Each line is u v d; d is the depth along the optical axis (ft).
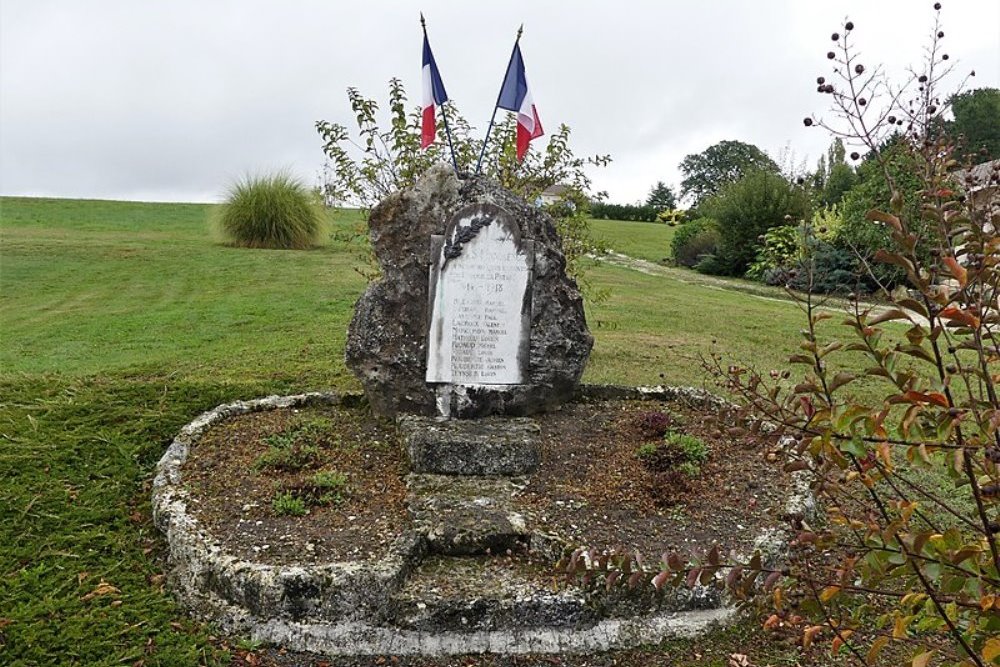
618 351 34.73
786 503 16.76
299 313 43.96
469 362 20.49
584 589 13.51
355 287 53.57
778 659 12.81
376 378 20.89
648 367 31.24
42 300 49.14
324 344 34.71
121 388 24.14
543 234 21.34
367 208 29.78
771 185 78.84
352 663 12.65
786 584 8.93
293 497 16.58
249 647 12.89
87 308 46.29
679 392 23.57
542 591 13.56
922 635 12.89
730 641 13.32
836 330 43.16
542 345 21.09
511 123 30.12
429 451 17.81
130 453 19.67
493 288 20.45
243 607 13.58
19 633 12.71
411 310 20.68
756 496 17.22
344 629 13.08
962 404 7.52
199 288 53.42
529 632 13.15
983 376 7.47
